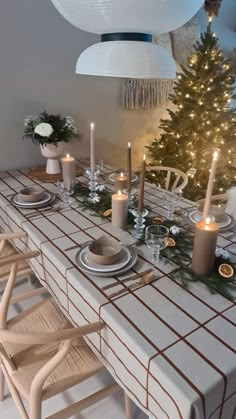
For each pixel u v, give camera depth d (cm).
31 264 145
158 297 94
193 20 281
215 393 67
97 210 153
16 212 151
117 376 92
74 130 209
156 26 107
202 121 258
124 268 106
